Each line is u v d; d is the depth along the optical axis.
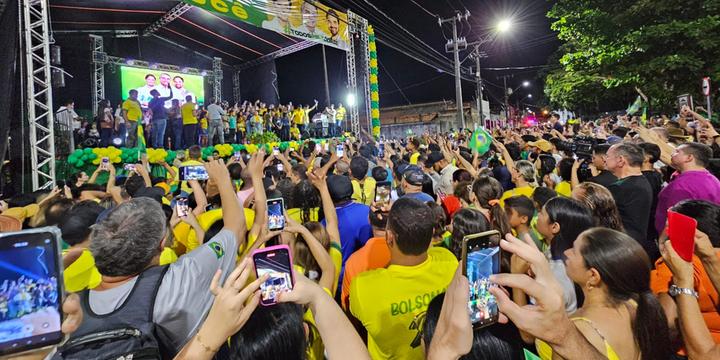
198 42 17.48
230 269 1.91
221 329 1.14
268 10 11.85
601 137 6.88
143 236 1.58
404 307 2.03
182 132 12.70
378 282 2.09
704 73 12.27
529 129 11.87
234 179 5.24
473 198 3.73
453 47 19.17
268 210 2.52
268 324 1.33
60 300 1.19
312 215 3.62
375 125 16.38
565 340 1.15
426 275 2.09
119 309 1.49
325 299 1.36
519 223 3.07
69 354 1.28
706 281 2.07
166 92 16.69
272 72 19.28
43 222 3.37
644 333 1.53
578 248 1.70
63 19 14.11
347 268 2.73
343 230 3.57
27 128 7.38
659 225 3.72
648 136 4.63
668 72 12.94
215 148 12.12
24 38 7.20
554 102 17.38
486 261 1.32
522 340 1.54
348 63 15.82
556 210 2.42
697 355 1.73
